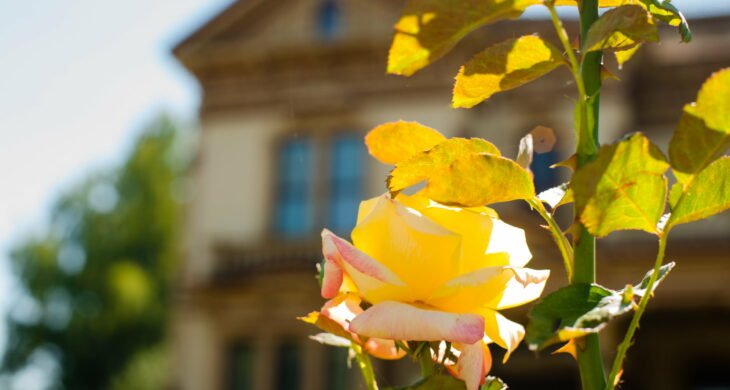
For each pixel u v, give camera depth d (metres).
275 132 11.63
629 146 0.52
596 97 0.61
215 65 11.91
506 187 0.59
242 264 11.47
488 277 0.57
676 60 10.11
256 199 11.57
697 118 0.53
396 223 0.58
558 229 0.60
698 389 11.03
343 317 0.63
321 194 11.28
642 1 0.66
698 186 0.55
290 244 11.25
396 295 0.58
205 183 11.86
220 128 11.93
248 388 11.23
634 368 11.02
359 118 11.26
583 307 0.52
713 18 11.09
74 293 26.16
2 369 25.42
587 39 0.58
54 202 27.00
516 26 6.67
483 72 0.64
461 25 0.58
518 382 10.89
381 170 11.10
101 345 25.45
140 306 25.72
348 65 11.39
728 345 10.67
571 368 10.72
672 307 10.16
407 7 0.58
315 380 10.91
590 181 0.53
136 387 24.86
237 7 11.80
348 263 0.57
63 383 25.25
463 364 0.59
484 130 10.52
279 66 11.70
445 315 0.55
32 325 25.64
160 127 27.86
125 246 26.64
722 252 9.70
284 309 11.21
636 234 9.98
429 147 0.67
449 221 0.62
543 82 10.31
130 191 27.22
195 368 11.45
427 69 10.91
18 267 26.25
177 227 26.88
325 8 11.71
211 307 11.49
